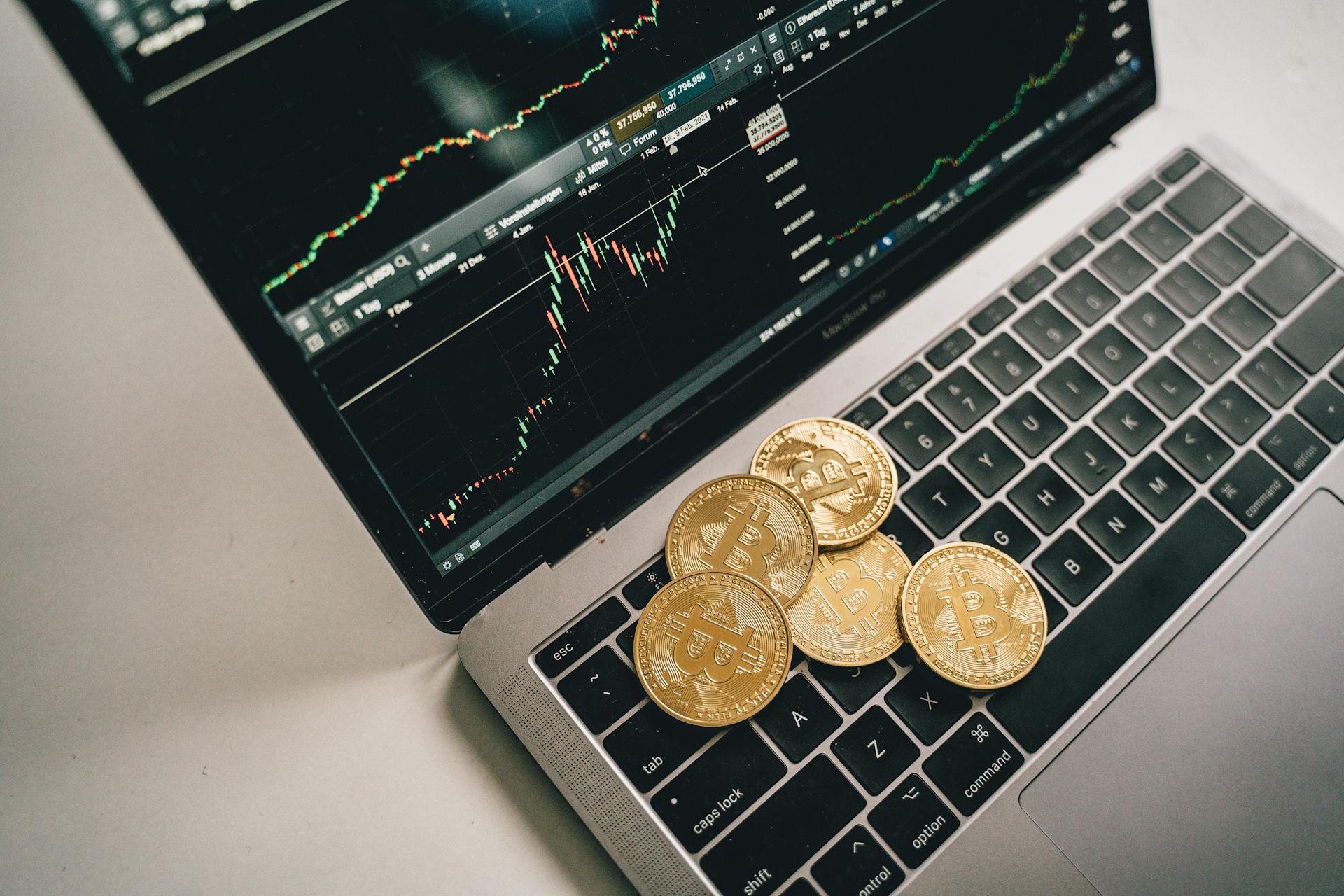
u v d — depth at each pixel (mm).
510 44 357
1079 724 379
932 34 412
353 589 400
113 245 438
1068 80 438
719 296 400
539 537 389
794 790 368
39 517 404
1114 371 417
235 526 407
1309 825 374
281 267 344
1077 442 408
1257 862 370
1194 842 372
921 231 426
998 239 435
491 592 384
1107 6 437
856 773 371
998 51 424
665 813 365
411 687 388
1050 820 371
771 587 384
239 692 386
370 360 358
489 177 362
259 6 333
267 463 417
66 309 431
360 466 362
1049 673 384
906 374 417
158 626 393
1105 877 367
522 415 381
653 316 392
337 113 343
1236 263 430
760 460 402
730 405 409
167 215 332
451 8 349
